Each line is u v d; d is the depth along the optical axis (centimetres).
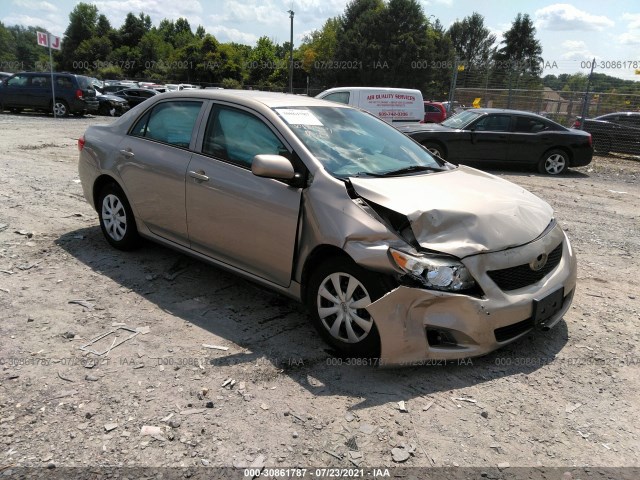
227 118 415
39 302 400
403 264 302
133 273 465
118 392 296
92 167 513
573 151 1236
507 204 359
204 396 296
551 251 360
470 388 318
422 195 339
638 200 961
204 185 407
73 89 2127
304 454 256
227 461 249
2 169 886
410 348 309
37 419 270
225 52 6362
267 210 367
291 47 3912
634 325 415
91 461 244
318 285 348
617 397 317
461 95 2405
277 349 352
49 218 614
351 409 292
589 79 1781
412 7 5112
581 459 262
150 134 470
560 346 375
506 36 8019
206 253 427
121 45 8550
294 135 376
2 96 2128
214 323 384
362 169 375
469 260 311
